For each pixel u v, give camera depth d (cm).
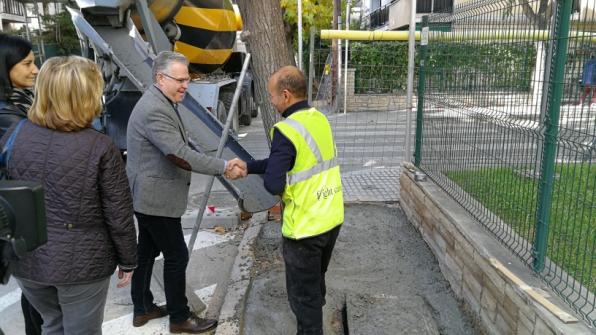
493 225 325
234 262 416
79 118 212
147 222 297
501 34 315
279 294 356
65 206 209
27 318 284
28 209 159
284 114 274
